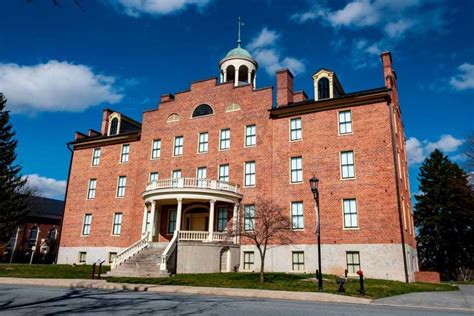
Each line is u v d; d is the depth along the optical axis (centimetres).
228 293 1822
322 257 2895
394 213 2727
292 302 1543
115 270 2745
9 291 1753
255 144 3441
